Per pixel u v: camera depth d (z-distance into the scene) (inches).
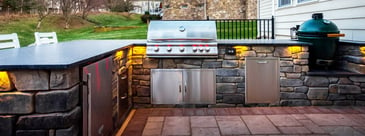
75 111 74.0
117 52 118.6
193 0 579.5
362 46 144.3
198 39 145.8
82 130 77.4
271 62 148.6
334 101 149.0
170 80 152.2
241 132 112.9
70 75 71.7
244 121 126.5
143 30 549.3
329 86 148.2
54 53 92.9
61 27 585.9
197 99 152.2
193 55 146.2
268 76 149.6
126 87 137.1
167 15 587.5
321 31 153.5
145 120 130.3
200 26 149.5
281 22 294.2
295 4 253.0
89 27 625.0
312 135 108.2
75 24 636.7
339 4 181.3
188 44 145.2
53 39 192.5
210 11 574.2
